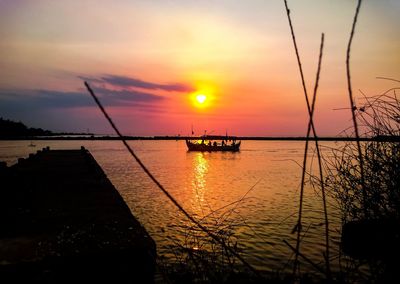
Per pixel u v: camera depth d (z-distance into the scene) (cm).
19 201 533
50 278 251
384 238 305
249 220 1240
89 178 881
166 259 667
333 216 1150
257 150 10806
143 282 273
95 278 263
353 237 337
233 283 337
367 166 385
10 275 244
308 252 844
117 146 13088
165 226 1209
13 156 5625
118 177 2973
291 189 2205
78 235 311
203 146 9244
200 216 1366
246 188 2331
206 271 351
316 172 2428
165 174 3334
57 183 777
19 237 306
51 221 381
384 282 294
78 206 495
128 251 272
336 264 682
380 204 346
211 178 3027
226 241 489
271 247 888
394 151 369
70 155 1927
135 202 1739
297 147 14038
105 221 378
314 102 151
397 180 342
